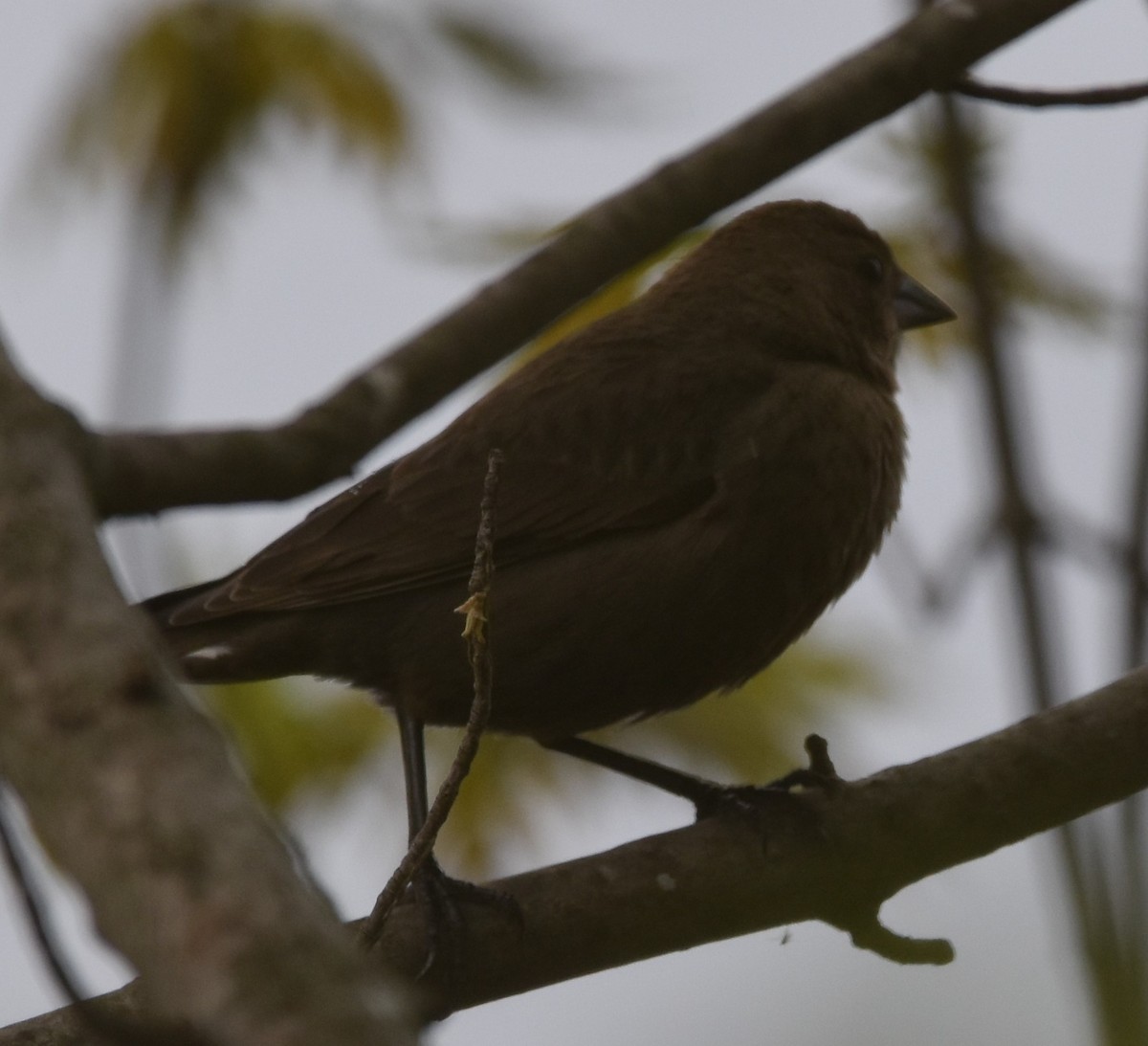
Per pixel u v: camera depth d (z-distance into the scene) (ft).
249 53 38.24
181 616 31.60
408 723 31.73
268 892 11.87
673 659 31.83
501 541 31.73
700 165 31.86
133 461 27.73
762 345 35.40
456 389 31.07
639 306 35.99
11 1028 23.89
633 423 32.50
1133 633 30.22
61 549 14.82
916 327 37.68
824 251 36.94
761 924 26.68
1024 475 32.40
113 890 12.02
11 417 16.47
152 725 12.98
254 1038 11.07
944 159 35.81
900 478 34.76
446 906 26.12
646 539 31.65
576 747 33.83
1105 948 23.86
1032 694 31.50
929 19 31.94
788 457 32.09
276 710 37.01
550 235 33.94
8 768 12.98
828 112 31.99
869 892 26.76
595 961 26.25
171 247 37.17
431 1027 26.18
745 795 27.27
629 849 26.55
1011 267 35.78
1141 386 31.19
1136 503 30.96
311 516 32.55
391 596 31.45
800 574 32.17
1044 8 31.86
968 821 26.53
